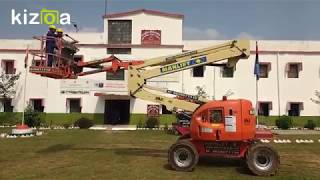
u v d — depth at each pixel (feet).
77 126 100.48
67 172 37.58
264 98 110.11
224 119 37.68
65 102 108.37
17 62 111.65
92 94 107.86
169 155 38.60
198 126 38.60
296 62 110.73
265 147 36.22
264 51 110.93
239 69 110.42
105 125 106.01
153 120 100.78
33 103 110.32
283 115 106.22
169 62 43.21
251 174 36.76
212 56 41.81
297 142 65.46
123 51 109.60
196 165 40.06
